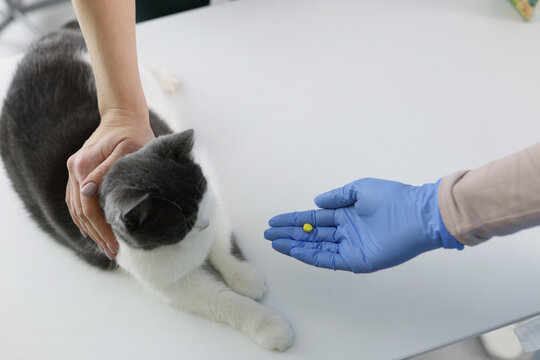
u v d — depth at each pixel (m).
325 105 0.60
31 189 0.55
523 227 0.40
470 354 0.73
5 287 0.51
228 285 0.51
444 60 0.63
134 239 0.46
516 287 0.47
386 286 0.48
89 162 0.47
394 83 0.61
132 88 0.50
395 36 0.65
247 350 0.46
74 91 0.57
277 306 0.48
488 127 0.57
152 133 0.52
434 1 0.68
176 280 0.50
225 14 0.69
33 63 0.59
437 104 0.59
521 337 0.53
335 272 0.50
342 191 0.50
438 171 0.55
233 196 0.55
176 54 0.66
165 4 0.80
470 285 0.47
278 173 0.56
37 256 0.53
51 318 0.49
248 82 0.63
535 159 0.37
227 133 0.59
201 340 0.47
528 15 0.64
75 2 0.46
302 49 0.65
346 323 0.46
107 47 0.47
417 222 0.45
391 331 0.45
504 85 0.60
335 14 0.68
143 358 0.46
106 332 0.48
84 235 0.50
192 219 0.49
